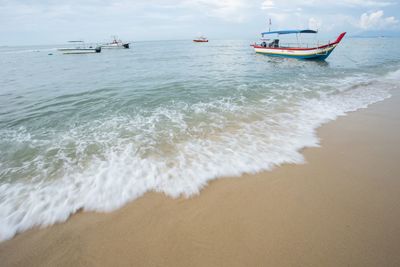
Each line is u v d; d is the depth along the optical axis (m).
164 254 2.49
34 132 5.66
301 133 5.36
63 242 2.66
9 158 4.43
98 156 4.41
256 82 11.48
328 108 7.13
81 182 3.65
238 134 5.31
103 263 2.42
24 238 2.72
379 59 22.45
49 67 21.97
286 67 17.81
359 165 4.07
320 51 20.53
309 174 3.83
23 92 10.20
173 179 3.70
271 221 2.87
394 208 3.05
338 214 2.96
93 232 2.78
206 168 3.99
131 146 4.77
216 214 3.00
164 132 5.46
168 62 22.95
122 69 18.39
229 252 2.48
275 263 2.35
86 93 9.70
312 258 2.39
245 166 4.05
